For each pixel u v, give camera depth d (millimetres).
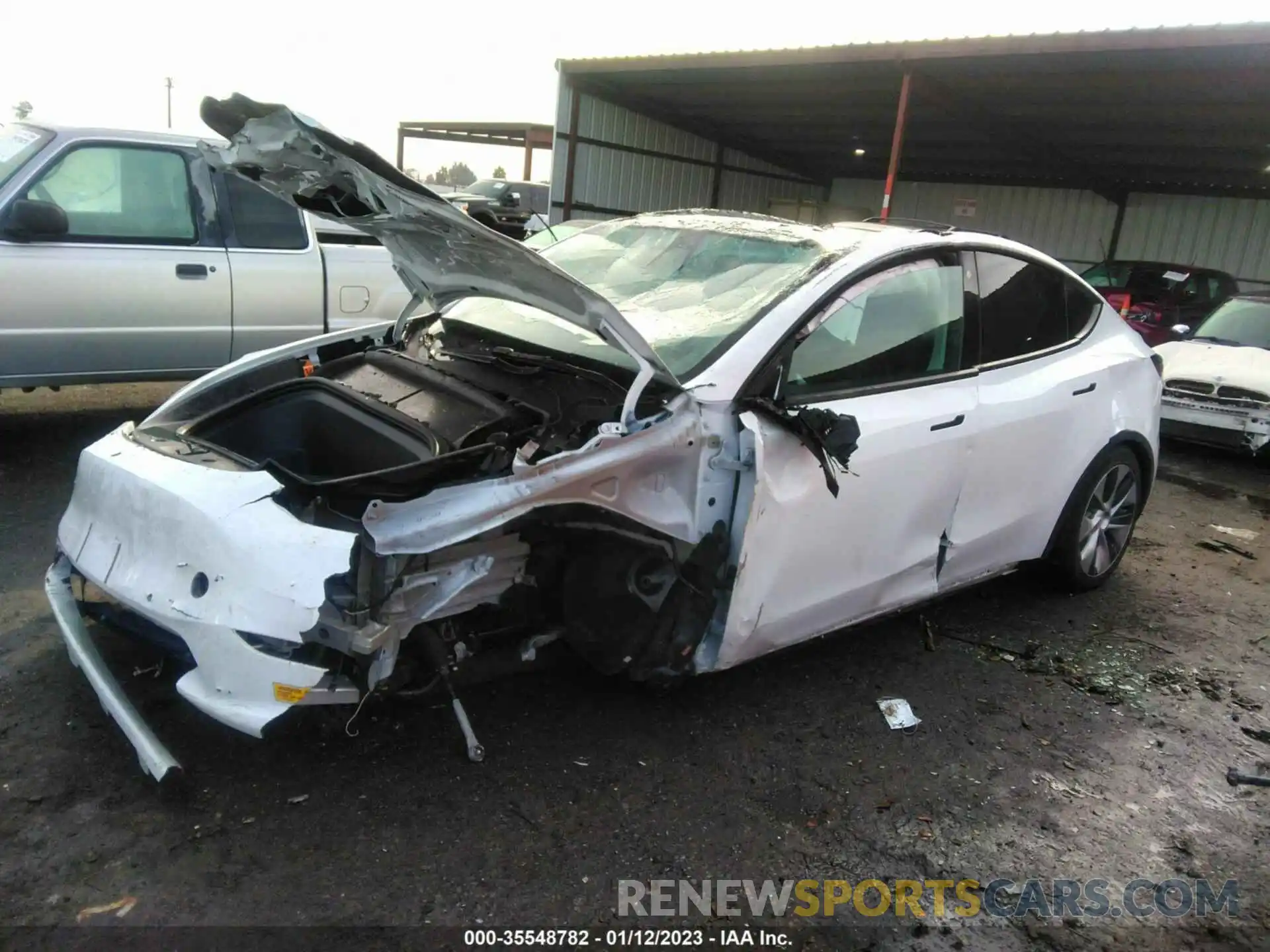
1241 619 4609
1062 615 4453
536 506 2605
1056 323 4211
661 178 20328
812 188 24281
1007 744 3314
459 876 2428
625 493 2777
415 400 3127
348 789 2709
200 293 5723
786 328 3072
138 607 2574
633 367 3021
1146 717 3596
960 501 3656
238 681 2406
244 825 2529
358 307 6488
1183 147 15594
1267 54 10445
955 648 4020
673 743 3096
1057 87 13234
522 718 3141
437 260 3115
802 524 3061
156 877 2324
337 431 3088
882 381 3379
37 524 4395
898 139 13602
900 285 3459
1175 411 7984
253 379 3500
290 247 6105
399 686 2742
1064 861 2738
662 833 2672
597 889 2441
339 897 2320
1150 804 3053
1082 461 4211
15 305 5074
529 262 2600
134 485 2750
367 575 2479
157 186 5590
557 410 2975
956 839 2785
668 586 3111
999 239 3963
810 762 3078
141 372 5672
